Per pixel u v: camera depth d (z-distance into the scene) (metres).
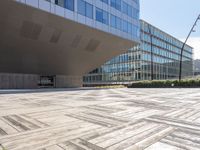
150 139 4.23
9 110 8.12
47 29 24.98
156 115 6.86
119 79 62.28
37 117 6.62
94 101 11.44
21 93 19.31
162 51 71.00
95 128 5.15
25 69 30.30
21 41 24.41
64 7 24.58
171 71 78.00
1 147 3.80
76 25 26.80
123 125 5.46
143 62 57.66
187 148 3.71
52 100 12.20
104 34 31.33
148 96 14.84
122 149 3.68
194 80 31.38
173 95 15.65
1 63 26.44
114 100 11.95
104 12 30.80
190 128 5.09
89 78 74.00
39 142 4.08
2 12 19.84
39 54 28.08
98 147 3.78
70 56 31.98
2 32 21.97
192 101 11.05
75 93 19.48
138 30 39.16
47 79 36.31
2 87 28.66
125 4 35.50
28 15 21.77
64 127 5.27
